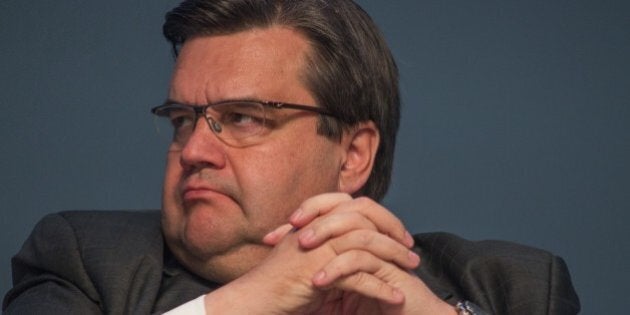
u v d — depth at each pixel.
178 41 10.27
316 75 9.83
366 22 10.67
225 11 9.78
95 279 9.52
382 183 11.04
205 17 9.84
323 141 9.91
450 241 10.87
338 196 8.49
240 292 8.27
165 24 10.22
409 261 8.53
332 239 8.33
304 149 9.69
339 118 10.04
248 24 9.80
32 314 9.10
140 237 9.98
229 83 9.44
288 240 8.45
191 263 9.70
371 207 8.48
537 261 10.48
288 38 9.80
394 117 11.02
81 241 9.87
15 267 10.33
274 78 9.58
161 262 9.76
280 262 8.34
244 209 9.29
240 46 9.69
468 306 8.85
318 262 8.28
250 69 9.53
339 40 10.10
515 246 10.74
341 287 8.41
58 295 9.45
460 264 10.48
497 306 10.16
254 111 9.45
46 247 9.97
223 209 9.25
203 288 9.70
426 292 8.66
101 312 9.45
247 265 9.43
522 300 10.06
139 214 10.64
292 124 9.62
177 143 9.73
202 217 9.24
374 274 8.48
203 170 9.26
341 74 10.05
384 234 8.55
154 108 9.79
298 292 8.27
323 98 9.88
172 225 9.58
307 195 9.74
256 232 9.33
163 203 9.70
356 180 10.51
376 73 10.60
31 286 9.85
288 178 9.50
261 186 9.32
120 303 9.34
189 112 9.57
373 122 10.61
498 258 10.44
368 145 10.60
